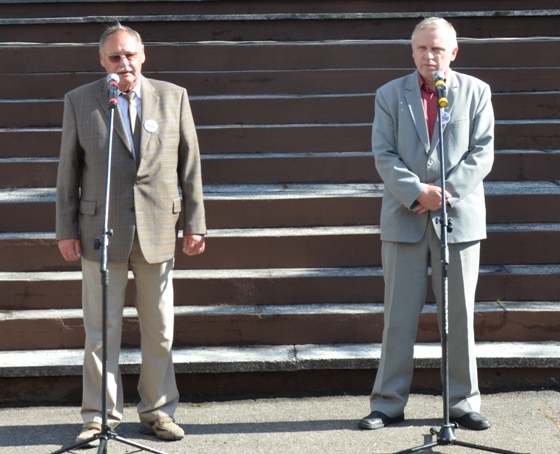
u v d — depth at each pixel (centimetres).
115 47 439
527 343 532
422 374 514
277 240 568
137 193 447
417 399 504
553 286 550
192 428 472
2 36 766
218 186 627
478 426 461
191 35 762
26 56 707
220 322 532
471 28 762
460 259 454
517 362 509
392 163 450
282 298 551
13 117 667
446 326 405
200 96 686
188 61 713
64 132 453
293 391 518
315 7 788
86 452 440
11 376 504
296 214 589
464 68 695
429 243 457
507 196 589
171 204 456
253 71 695
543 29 765
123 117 449
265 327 533
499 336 534
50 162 626
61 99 688
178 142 461
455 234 450
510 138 652
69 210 452
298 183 632
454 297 458
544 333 534
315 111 669
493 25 762
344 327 534
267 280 550
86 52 710
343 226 590
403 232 456
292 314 533
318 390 518
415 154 453
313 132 652
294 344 534
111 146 422
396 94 461
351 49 712
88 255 449
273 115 669
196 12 793
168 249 455
